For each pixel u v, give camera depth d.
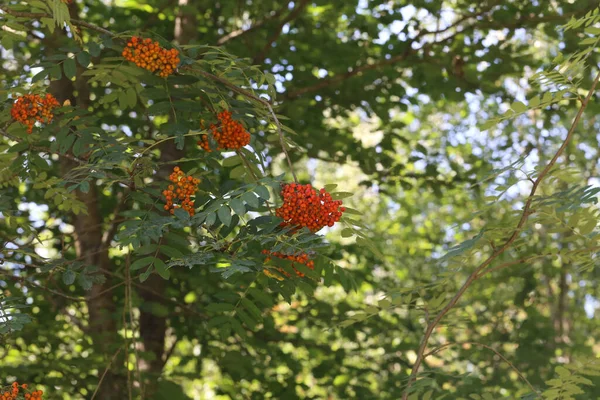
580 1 7.64
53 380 6.49
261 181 3.19
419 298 4.45
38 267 3.87
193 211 3.52
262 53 7.77
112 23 8.55
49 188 4.33
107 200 8.12
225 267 3.11
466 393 6.89
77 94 7.34
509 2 7.84
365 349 8.42
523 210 3.83
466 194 12.48
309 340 8.37
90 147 3.73
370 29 8.23
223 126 3.83
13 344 6.49
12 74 6.49
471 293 9.30
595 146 13.33
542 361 7.89
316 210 3.20
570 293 14.88
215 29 8.70
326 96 8.25
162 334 7.93
